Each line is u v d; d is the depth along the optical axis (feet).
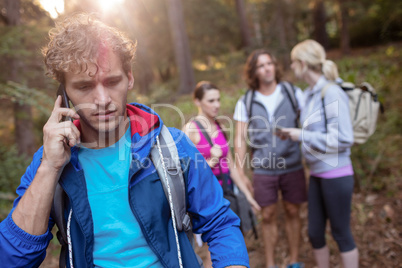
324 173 7.76
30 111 23.53
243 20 59.52
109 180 3.53
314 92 7.87
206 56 71.72
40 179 3.10
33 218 3.09
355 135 7.85
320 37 65.87
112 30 3.26
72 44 3.00
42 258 3.31
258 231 11.60
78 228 3.43
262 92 9.64
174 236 3.52
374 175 13.70
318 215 8.30
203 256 9.90
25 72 17.69
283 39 49.60
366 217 11.39
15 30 17.89
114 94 3.22
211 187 3.82
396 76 25.02
